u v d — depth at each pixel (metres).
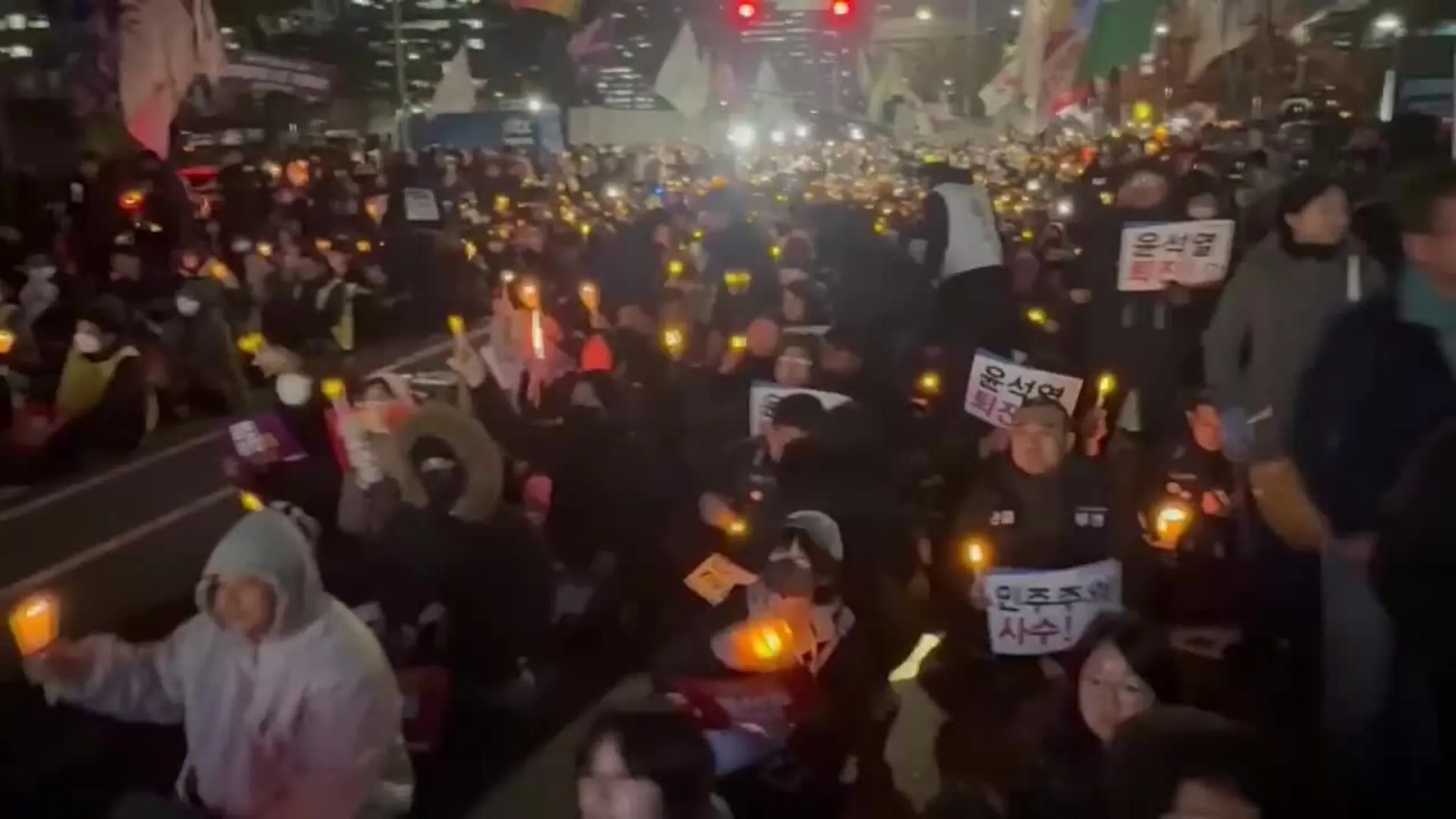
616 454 6.39
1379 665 4.12
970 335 8.77
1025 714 4.72
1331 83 21.08
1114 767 3.28
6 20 22.41
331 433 5.77
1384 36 18.53
